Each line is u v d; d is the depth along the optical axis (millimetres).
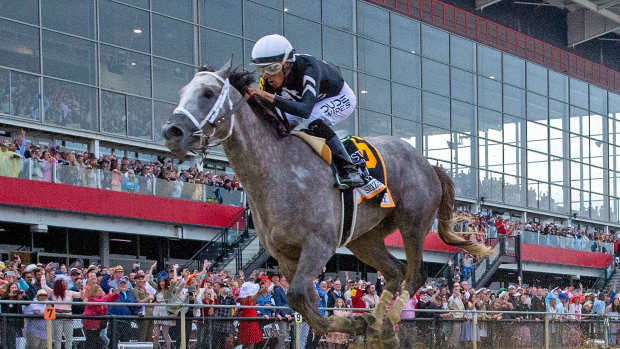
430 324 9367
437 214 6449
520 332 10742
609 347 12523
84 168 17078
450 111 30000
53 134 19344
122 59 20812
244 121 5004
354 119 26531
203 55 22766
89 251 18891
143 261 20031
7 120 18062
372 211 5656
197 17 22672
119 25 20828
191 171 19828
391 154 5910
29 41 18859
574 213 34719
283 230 5086
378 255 6152
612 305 16750
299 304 4918
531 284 29906
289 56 5254
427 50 29422
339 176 5297
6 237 17516
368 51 27344
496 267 24047
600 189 36312
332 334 8781
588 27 35312
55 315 7004
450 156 29766
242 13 23797
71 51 19719
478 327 10055
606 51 38156
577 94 35844
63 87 19422
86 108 19875
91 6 20234
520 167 32562
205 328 7828
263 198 5094
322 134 5375
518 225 27953
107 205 17375
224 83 4910
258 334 8195
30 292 9062
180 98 4848
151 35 21547
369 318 5695
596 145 36469
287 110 5105
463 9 31234
